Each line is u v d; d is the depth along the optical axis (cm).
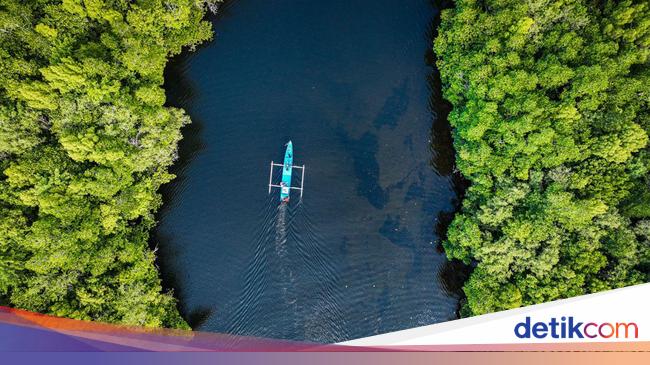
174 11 3675
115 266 3581
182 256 4181
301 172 4247
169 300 3931
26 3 3281
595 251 3356
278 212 4231
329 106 4256
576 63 3434
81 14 3338
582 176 3369
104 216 3503
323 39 4291
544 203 3450
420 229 4231
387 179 4241
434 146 4222
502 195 3541
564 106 3353
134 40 3422
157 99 3612
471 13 3572
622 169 3334
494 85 3459
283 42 4291
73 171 3456
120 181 3547
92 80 3350
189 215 4216
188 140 4238
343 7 4319
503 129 3434
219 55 4262
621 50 3397
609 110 3366
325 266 4203
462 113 3675
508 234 3534
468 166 3772
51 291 3312
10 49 3291
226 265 4191
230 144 4262
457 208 4203
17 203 3344
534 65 3469
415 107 4238
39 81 3284
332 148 4256
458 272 4175
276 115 4269
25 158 3372
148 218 3931
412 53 4269
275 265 4203
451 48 3803
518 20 3438
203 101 4253
